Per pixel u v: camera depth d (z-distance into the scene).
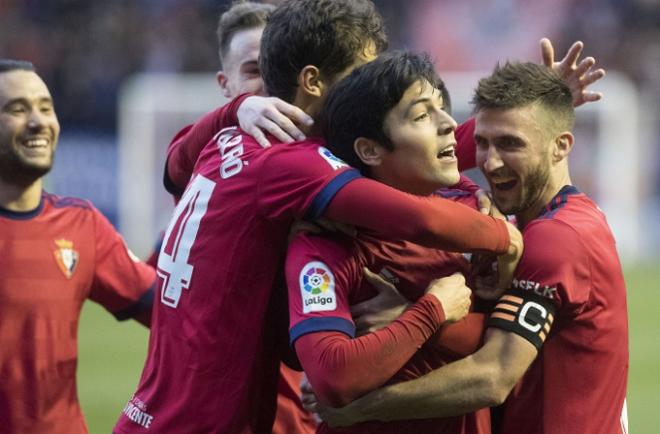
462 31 58.59
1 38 61.00
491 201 10.20
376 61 9.59
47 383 13.26
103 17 61.81
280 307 10.05
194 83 57.56
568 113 9.95
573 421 9.62
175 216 10.53
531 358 9.24
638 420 23.98
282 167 9.52
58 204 13.80
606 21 60.59
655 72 60.56
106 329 36.09
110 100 58.09
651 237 55.38
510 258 9.49
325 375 8.91
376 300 9.46
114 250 14.05
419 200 9.16
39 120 13.32
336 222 9.42
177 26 61.84
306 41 10.15
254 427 10.07
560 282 9.31
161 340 10.27
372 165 9.62
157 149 56.03
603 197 55.50
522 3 58.66
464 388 9.16
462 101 54.56
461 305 9.34
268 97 10.41
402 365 9.14
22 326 13.16
